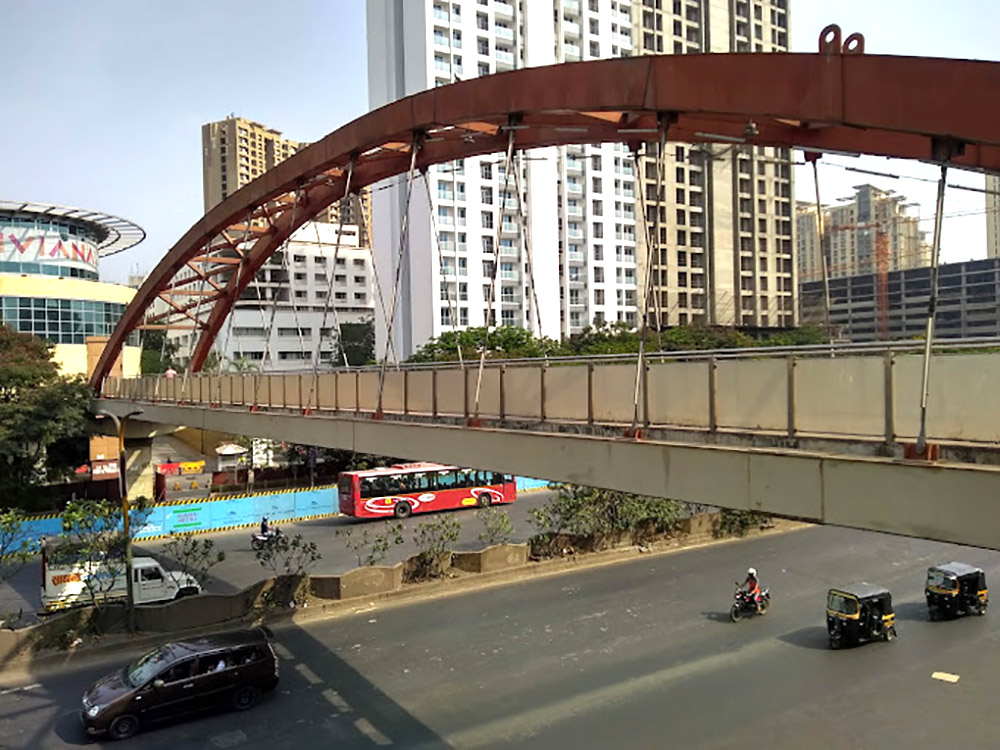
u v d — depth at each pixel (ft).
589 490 99.04
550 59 245.86
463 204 224.94
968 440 24.09
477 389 44.50
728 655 63.36
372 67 237.04
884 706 53.16
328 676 60.03
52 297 191.42
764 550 103.09
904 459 24.94
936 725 50.19
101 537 78.28
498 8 234.99
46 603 77.36
